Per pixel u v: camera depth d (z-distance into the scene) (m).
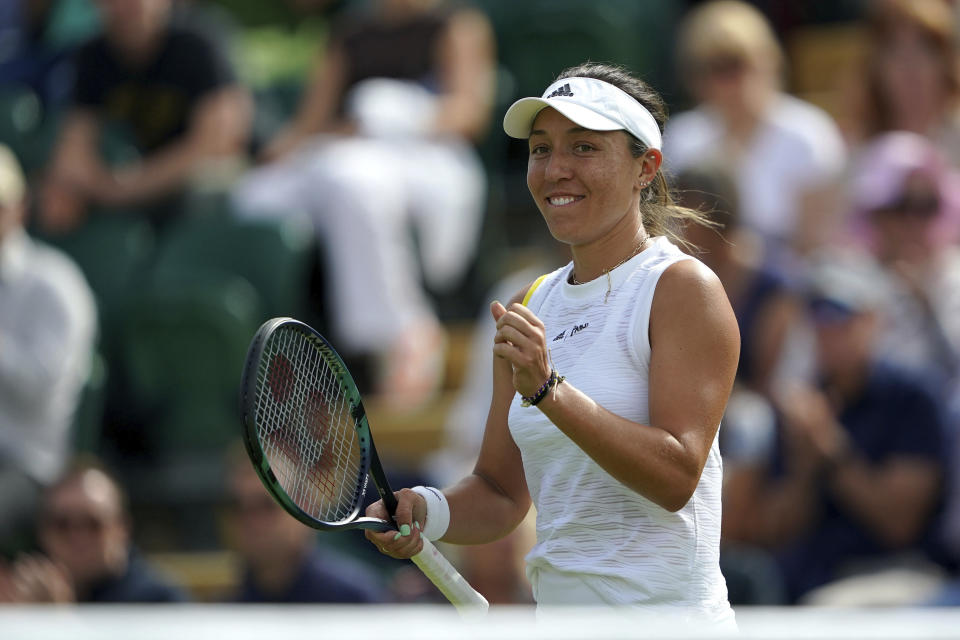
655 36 29.75
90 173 26.72
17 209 23.20
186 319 24.53
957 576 18.78
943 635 5.89
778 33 30.56
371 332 24.70
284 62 31.53
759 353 20.06
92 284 25.75
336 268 25.00
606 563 9.07
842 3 30.77
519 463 10.18
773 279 20.22
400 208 25.28
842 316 19.38
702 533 9.21
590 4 28.52
